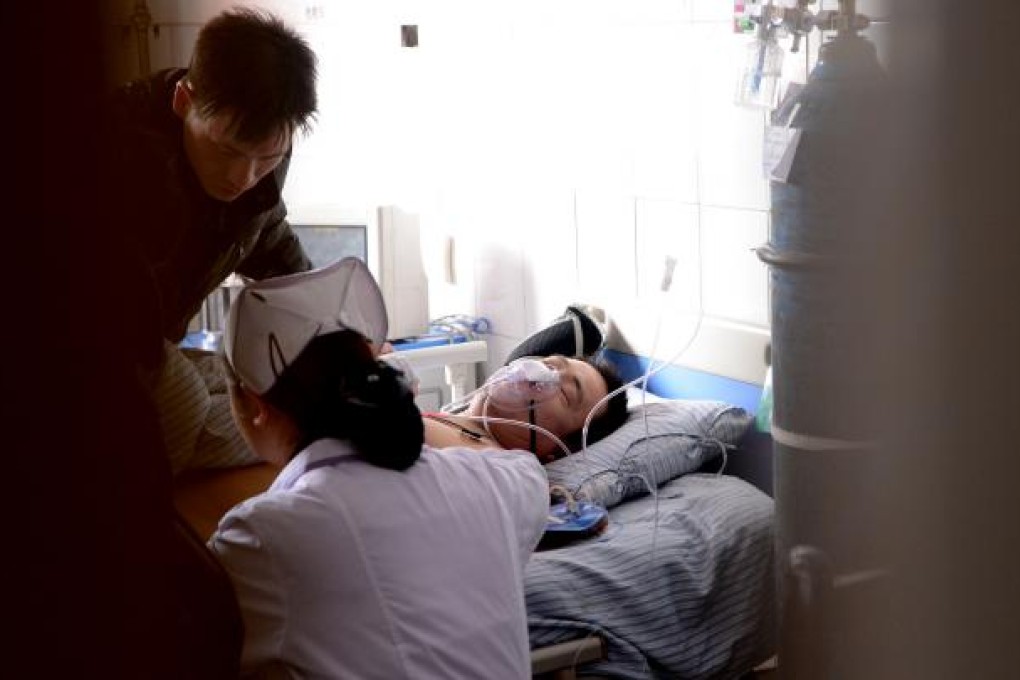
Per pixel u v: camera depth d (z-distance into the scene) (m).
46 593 1.06
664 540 2.38
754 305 2.82
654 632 2.26
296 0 3.40
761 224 2.76
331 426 1.65
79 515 1.07
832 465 1.88
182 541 1.45
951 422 1.11
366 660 1.55
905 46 1.08
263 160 2.02
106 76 0.99
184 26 3.10
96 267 1.04
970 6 1.03
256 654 1.54
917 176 1.09
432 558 1.63
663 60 2.96
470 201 3.69
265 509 1.55
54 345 1.04
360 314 1.77
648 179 3.06
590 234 3.28
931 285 1.10
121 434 1.09
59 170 1.00
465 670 1.61
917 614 1.17
